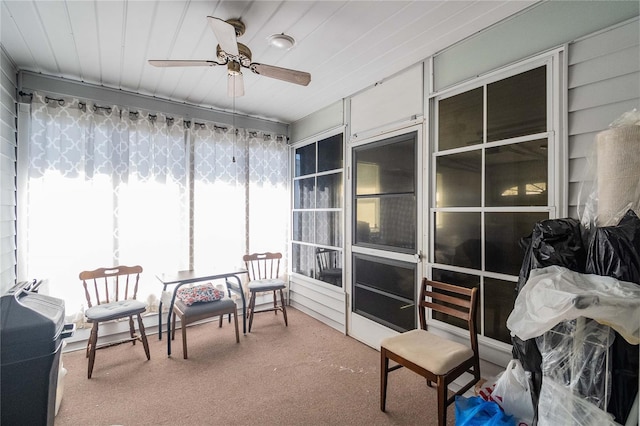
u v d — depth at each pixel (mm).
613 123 1354
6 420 1362
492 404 1442
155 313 3242
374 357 2699
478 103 2080
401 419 1894
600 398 1057
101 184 2957
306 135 3945
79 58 2439
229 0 1751
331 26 2014
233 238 3758
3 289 2283
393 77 2717
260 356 2703
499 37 1961
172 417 1906
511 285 1899
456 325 2209
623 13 1479
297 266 4109
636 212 1179
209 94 3207
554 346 1188
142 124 3178
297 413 1948
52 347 1446
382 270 2818
